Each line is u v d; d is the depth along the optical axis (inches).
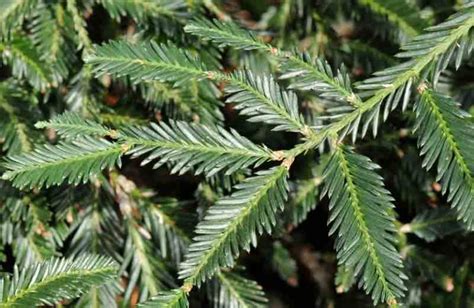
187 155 23.5
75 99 30.5
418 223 31.0
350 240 22.8
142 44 24.9
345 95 24.0
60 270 23.9
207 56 30.5
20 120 29.9
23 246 29.9
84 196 30.7
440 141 23.2
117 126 30.8
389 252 22.7
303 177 31.2
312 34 32.1
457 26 24.1
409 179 32.3
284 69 24.4
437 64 24.0
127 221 30.9
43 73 29.2
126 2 30.0
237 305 29.8
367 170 23.3
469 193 22.8
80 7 30.7
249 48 24.5
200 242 23.0
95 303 30.1
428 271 31.2
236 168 23.4
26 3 29.8
